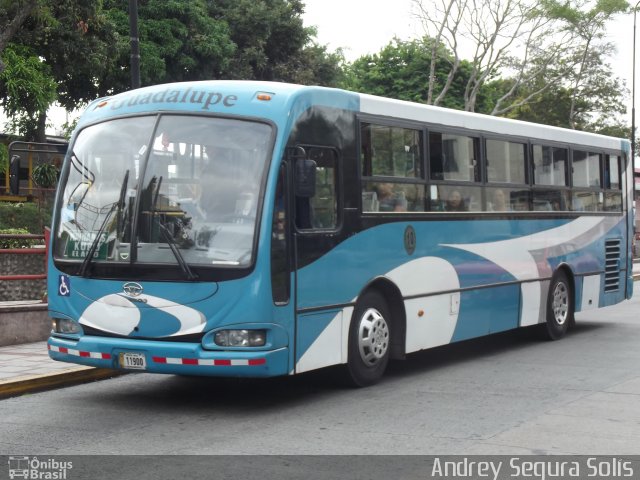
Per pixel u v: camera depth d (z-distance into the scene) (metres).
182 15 32.03
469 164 10.88
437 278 10.14
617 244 14.88
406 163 9.71
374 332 9.19
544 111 56.41
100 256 8.07
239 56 35.16
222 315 7.57
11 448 6.60
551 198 12.77
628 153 15.31
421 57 47.38
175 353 7.62
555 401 8.27
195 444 6.68
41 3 22.06
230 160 7.88
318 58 38.84
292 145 8.04
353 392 8.87
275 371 7.74
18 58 24.73
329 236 8.48
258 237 7.65
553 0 35.47
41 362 10.09
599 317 16.53
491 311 11.27
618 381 9.39
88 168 8.40
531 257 12.24
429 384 9.32
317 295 8.30
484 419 7.50
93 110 8.77
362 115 9.06
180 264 7.66
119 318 7.93
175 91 8.33
